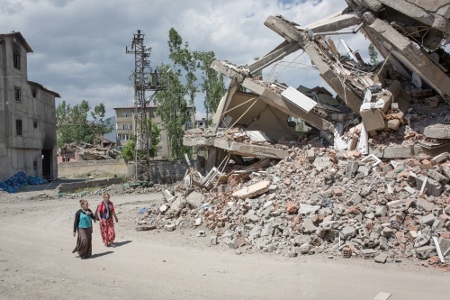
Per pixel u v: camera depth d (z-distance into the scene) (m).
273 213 11.70
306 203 11.61
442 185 10.99
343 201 11.36
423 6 14.18
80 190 31.56
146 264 9.66
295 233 10.75
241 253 10.41
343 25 16.55
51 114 45.44
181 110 45.78
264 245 10.66
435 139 13.38
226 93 19.30
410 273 8.33
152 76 34.91
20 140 36.31
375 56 31.83
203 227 13.41
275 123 20.27
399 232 9.86
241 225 12.14
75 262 10.10
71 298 7.52
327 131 17.05
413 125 14.66
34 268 9.60
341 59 18.77
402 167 12.12
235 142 16.84
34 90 40.44
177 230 13.57
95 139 83.31
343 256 9.55
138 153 35.53
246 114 20.06
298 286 7.70
